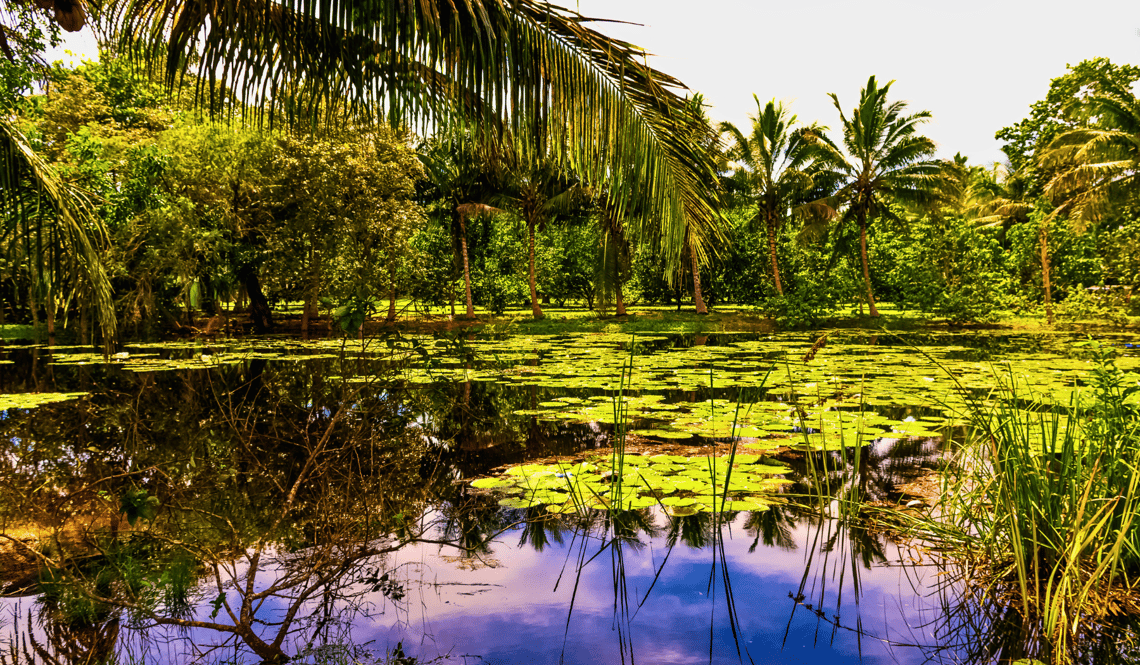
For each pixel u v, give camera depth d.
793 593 2.08
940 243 20.94
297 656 1.66
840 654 1.66
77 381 7.60
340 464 3.73
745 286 25.78
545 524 2.79
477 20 2.65
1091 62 23.84
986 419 2.69
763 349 12.30
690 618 1.90
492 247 26.23
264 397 6.15
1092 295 19.31
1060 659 1.64
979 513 2.51
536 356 10.91
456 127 3.03
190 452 4.09
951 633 1.80
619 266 22.42
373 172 16.38
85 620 1.90
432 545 2.55
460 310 29.92
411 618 1.89
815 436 4.45
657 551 2.46
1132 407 2.27
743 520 2.81
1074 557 1.83
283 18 2.87
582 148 2.95
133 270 13.88
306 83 3.04
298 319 22.11
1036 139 26.34
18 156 4.18
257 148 14.55
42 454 4.06
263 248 16.56
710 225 3.34
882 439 4.41
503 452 4.13
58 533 2.64
